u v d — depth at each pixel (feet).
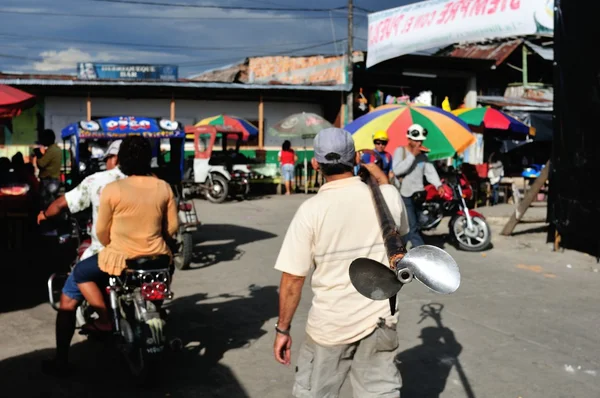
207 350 16.31
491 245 31.65
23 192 29.81
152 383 13.65
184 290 22.71
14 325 18.29
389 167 27.78
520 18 39.58
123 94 64.64
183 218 26.17
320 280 9.23
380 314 9.09
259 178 63.16
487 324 18.48
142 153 14.10
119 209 13.66
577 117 27.68
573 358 15.74
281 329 9.37
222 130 54.34
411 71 69.46
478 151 67.36
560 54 28.50
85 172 24.70
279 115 70.13
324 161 9.41
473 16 43.04
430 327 18.17
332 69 71.92
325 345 9.15
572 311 19.90
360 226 9.14
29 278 24.32
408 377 14.48
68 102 63.16
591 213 27.09
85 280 14.14
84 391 13.53
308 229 9.14
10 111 23.44
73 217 18.26
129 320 13.99
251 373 14.76
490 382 14.23
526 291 22.44
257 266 26.78
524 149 69.62
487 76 74.38
